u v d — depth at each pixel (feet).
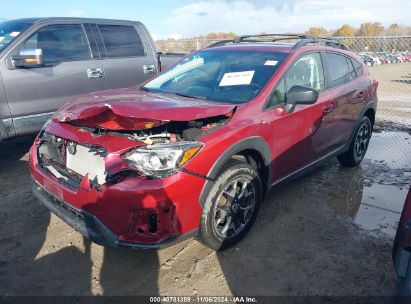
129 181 7.87
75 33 17.21
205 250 10.02
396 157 17.95
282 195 13.37
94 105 8.99
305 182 14.61
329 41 14.38
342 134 14.34
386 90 40.88
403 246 6.29
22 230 10.90
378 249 10.17
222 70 12.10
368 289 8.63
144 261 9.53
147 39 20.16
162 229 8.13
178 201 8.16
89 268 9.25
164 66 20.97
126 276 8.98
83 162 9.07
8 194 13.19
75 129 9.40
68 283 8.73
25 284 8.67
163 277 8.96
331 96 13.03
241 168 9.51
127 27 19.36
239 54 12.58
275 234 10.80
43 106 15.94
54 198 9.23
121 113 8.16
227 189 9.50
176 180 8.04
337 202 12.94
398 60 60.13
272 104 10.63
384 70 58.03
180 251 9.96
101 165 8.62
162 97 10.73
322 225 11.36
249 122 9.69
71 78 16.71
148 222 7.97
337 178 15.11
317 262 9.56
